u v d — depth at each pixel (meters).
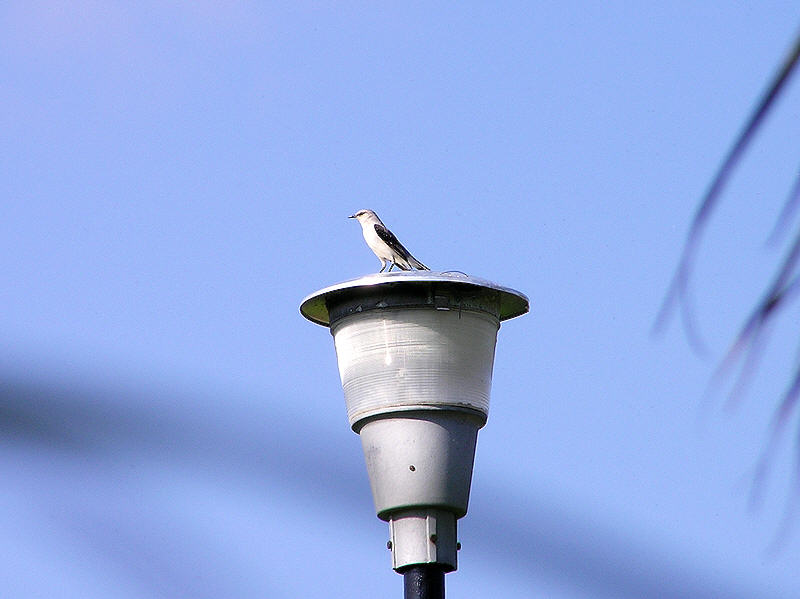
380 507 11.43
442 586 11.17
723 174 2.49
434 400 11.48
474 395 11.67
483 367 11.84
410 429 11.45
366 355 11.70
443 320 11.69
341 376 12.01
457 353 11.66
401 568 11.21
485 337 11.91
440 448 11.42
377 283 11.69
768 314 2.46
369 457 11.60
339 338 12.00
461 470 11.49
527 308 12.52
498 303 12.11
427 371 11.55
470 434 11.68
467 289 11.83
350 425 11.84
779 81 2.40
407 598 11.10
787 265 2.44
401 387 11.52
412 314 11.67
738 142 2.46
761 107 2.42
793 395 2.43
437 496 11.28
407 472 11.33
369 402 11.58
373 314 11.75
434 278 11.66
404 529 11.30
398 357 11.59
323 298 12.12
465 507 11.46
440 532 11.27
